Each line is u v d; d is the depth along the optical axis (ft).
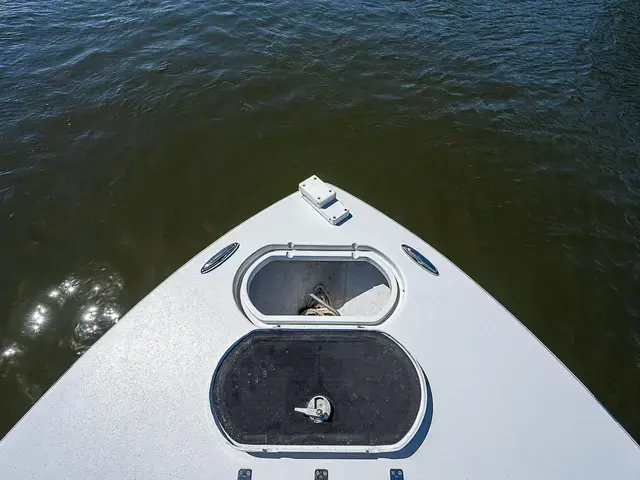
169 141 11.16
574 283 8.82
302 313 6.49
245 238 5.82
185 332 4.97
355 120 12.10
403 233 5.93
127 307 8.32
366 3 17.13
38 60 13.46
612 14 17.39
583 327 8.23
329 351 4.69
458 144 11.58
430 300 5.29
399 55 14.60
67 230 9.30
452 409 4.53
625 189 10.63
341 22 15.93
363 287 6.50
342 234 5.88
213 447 4.26
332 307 6.54
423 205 10.13
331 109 12.37
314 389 4.46
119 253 9.00
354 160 11.07
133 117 11.73
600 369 7.76
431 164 11.05
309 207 6.16
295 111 12.24
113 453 4.29
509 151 11.49
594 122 12.49
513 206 10.17
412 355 4.83
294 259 5.71
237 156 10.97
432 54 14.75
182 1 16.31
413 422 4.31
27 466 4.25
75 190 10.00
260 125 11.76
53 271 8.69
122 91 12.44
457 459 4.27
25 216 9.47
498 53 14.99
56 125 11.46
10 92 12.32
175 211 9.71
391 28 15.83
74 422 4.46
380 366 4.60
